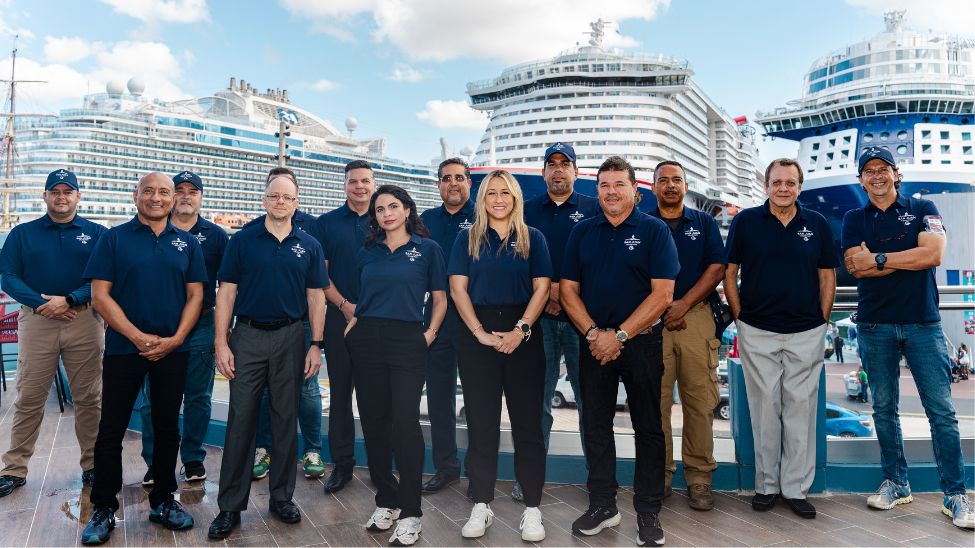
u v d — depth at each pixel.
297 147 56.53
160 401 2.57
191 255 2.67
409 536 2.32
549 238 2.98
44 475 3.15
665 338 2.81
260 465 3.20
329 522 2.58
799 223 2.70
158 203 2.55
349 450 3.04
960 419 2.95
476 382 2.45
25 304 2.81
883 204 2.70
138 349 2.51
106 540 2.38
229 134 52.25
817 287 2.69
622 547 2.31
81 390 2.99
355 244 3.19
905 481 2.71
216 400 3.74
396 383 2.46
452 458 3.00
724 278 2.87
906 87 28.11
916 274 2.62
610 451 2.46
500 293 2.42
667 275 2.36
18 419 2.94
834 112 29.17
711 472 2.73
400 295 2.48
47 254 2.91
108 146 46.69
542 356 2.49
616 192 2.41
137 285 2.49
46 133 45.41
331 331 3.10
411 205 2.59
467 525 2.40
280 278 2.61
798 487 2.63
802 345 2.67
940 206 11.88
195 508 2.74
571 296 2.52
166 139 48.91
